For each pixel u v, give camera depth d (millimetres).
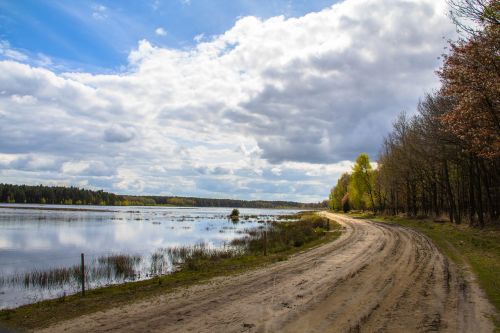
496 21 14547
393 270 13633
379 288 10797
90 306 10328
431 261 15555
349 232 32531
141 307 9656
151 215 93812
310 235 30703
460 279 11914
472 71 15977
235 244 29766
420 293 10125
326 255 18578
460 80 16734
